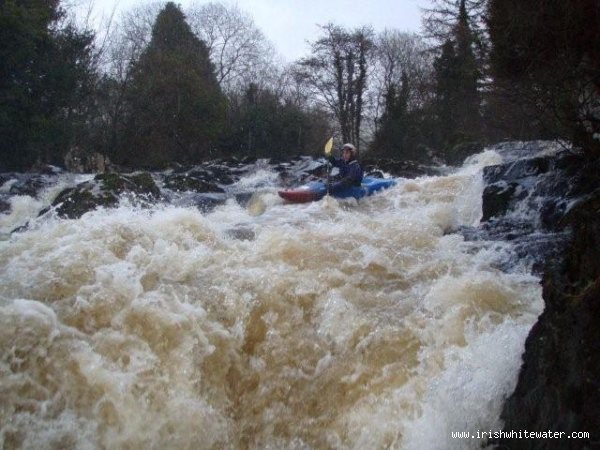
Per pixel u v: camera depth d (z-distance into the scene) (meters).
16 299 3.99
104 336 3.94
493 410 3.46
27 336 3.70
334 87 37.69
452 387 3.71
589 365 2.73
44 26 22.12
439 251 6.03
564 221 4.77
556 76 7.53
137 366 3.86
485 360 3.76
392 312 4.64
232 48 40.31
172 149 28.67
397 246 6.09
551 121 8.29
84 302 4.10
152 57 28.91
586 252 3.15
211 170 17.89
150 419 3.71
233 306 4.58
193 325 4.20
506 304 4.55
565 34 7.52
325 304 4.74
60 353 3.71
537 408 3.06
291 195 10.46
